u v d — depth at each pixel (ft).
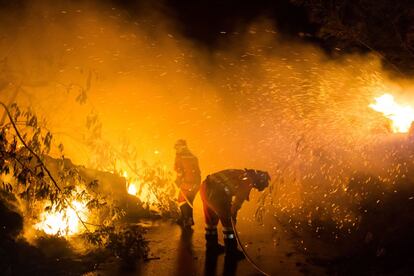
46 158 26.50
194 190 28.25
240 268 21.12
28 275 18.38
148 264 21.22
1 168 20.76
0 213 20.01
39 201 23.22
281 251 23.63
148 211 30.94
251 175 23.50
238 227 28.48
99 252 21.89
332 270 20.67
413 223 20.90
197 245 24.53
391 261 19.88
